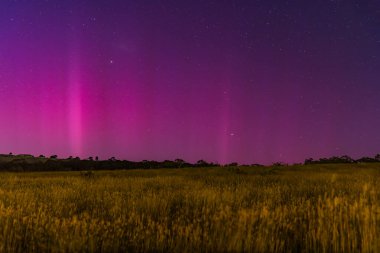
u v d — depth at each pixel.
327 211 6.13
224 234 5.54
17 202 8.25
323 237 5.25
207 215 6.58
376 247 4.79
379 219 5.43
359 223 5.48
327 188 12.20
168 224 6.64
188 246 5.17
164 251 5.26
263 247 5.09
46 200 9.37
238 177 20.77
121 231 5.60
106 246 5.18
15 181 17.66
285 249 5.38
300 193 11.12
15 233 5.35
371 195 7.22
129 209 7.85
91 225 5.57
